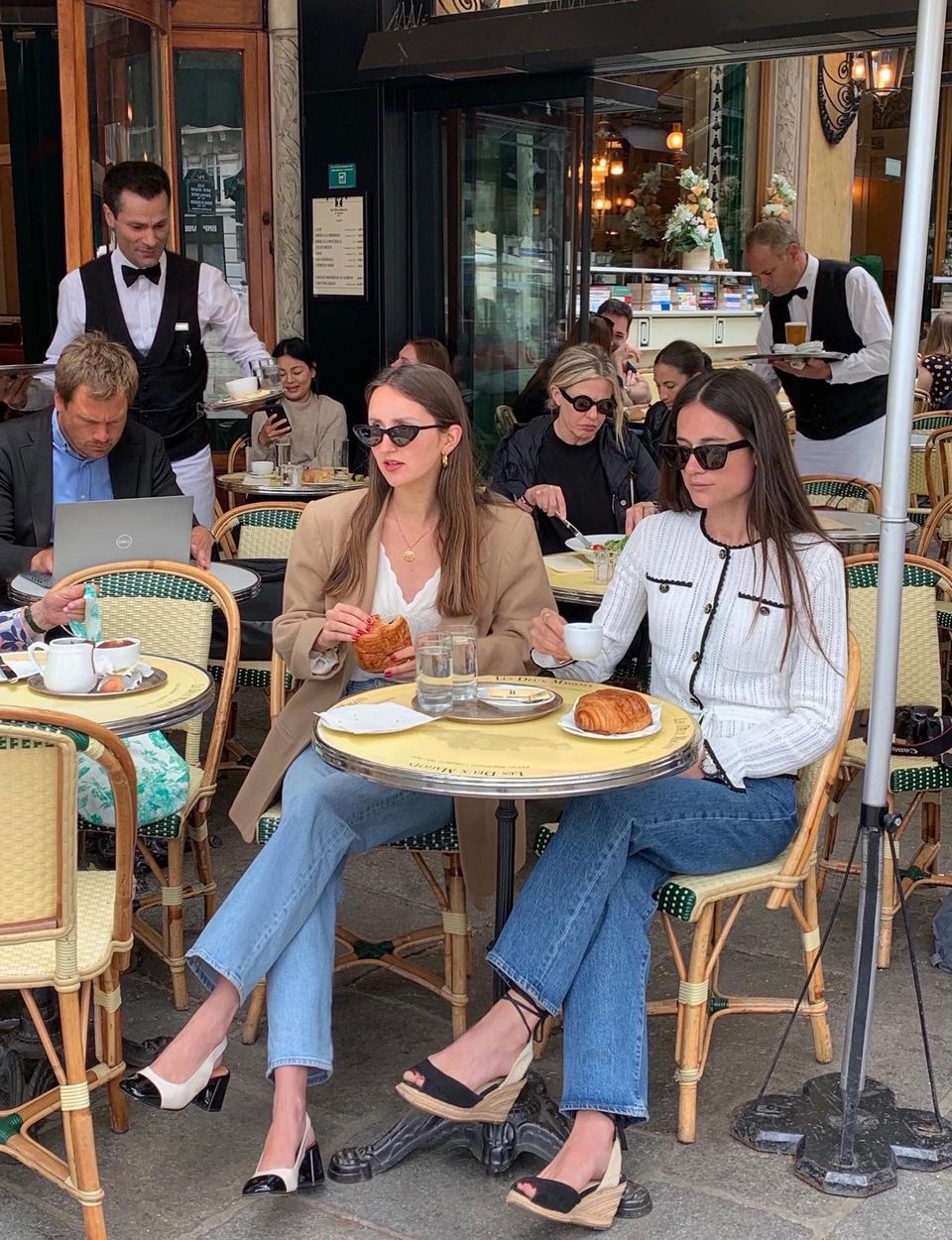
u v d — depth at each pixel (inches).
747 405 105.0
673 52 224.2
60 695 104.0
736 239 447.5
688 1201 94.6
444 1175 98.1
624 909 96.9
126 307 194.1
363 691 110.1
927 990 126.5
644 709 95.0
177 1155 100.5
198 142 285.9
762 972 129.7
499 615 118.0
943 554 248.8
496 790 84.0
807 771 112.1
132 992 125.7
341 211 280.8
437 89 268.8
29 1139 91.0
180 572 130.6
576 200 256.7
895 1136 100.0
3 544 146.3
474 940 135.9
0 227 335.9
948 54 268.4
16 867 81.7
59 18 204.4
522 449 177.9
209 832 164.7
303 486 235.5
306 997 95.6
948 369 323.3
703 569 109.6
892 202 555.2
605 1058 91.8
